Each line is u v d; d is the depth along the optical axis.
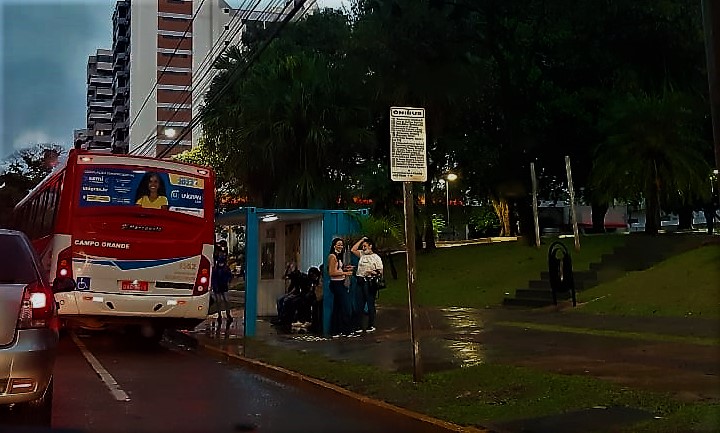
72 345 14.26
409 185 9.12
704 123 23.67
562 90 27.41
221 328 16.59
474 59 25.00
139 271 13.09
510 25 25.81
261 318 18.83
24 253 6.52
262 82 25.75
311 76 25.58
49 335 6.16
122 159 13.20
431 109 24.73
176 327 14.08
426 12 23.53
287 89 25.41
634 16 22.94
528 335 12.53
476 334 13.05
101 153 13.09
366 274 14.71
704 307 13.69
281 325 16.48
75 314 12.64
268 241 19.20
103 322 13.08
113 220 13.00
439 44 23.55
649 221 22.81
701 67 23.69
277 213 15.34
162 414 7.65
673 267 16.95
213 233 13.87
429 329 14.17
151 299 13.11
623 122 22.03
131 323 13.30
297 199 25.38
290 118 24.98
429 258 25.95
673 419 6.40
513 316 15.71
